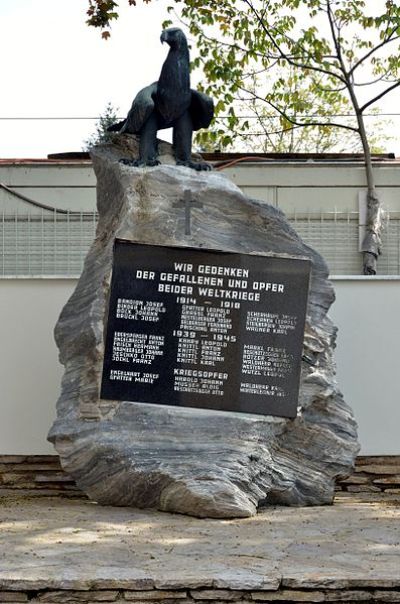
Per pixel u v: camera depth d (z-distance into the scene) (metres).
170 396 12.88
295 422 13.00
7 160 19.78
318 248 19.48
